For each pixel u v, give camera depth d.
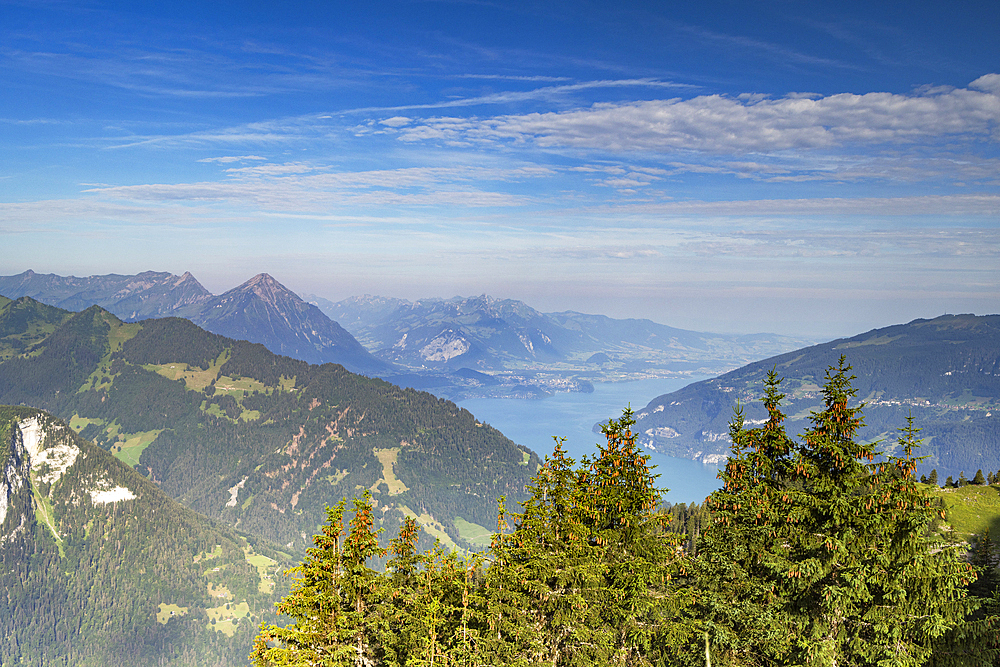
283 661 39.00
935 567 30.80
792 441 35.38
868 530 31.98
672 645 36.16
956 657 30.16
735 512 36.41
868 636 31.95
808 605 33.31
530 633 39.16
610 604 38.56
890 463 32.75
